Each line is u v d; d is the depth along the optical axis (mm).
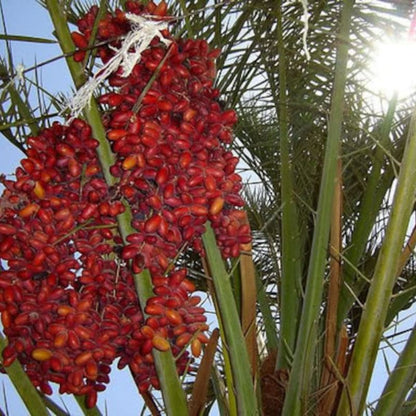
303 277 1925
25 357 1324
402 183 1303
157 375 1262
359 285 1880
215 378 1612
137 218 1252
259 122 2088
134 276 1214
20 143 1648
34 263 1228
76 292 1252
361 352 1348
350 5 1453
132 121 1148
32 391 1294
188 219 1169
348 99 1878
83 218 1225
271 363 1755
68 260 1261
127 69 979
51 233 1227
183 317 1255
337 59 1436
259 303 1898
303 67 1873
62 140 1266
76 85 1235
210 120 1200
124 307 1301
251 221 2236
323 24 1818
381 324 1344
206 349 1418
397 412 1521
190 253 2053
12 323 1265
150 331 1212
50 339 1233
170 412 1251
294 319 1709
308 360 1450
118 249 1292
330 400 1527
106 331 1250
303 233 1894
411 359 1479
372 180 1721
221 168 1191
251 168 2082
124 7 1395
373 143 1827
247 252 1450
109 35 1269
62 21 1239
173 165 1161
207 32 1665
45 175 1222
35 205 1229
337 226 1528
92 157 1241
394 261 1323
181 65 1210
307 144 1935
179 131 1161
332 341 1547
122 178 1175
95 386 1341
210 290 1431
